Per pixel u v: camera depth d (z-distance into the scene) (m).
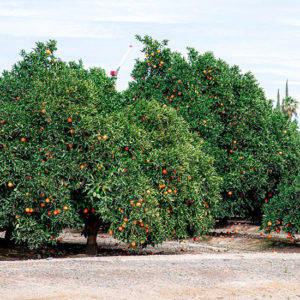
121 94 17.19
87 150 13.22
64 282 8.30
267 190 23.73
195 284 8.48
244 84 23.22
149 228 13.50
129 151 13.96
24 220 12.88
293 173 23.48
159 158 14.06
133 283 8.40
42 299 6.99
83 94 13.61
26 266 9.86
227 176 21.39
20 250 15.61
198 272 9.57
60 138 12.97
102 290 7.74
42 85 13.77
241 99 22.44
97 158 13.09
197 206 15.51
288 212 17.81
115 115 14.27
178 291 7.88
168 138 15.09
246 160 21.67
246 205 23.45
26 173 12.60
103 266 10.04
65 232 25.45
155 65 22.14
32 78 14.98
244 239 21.38
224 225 28.66
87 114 13.17
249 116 22.41
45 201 12.68
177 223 14.96
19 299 6.95
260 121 22.59
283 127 23.95
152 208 13.45
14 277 8.55
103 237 22.88
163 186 14.02
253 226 27.36
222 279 8.97
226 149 22.16
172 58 22.39
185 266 10.22
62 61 15.80
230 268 10.11
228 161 21.70
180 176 14.65
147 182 13.74
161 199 14.21
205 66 22.09
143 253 16.41
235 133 22.12
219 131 21.47
